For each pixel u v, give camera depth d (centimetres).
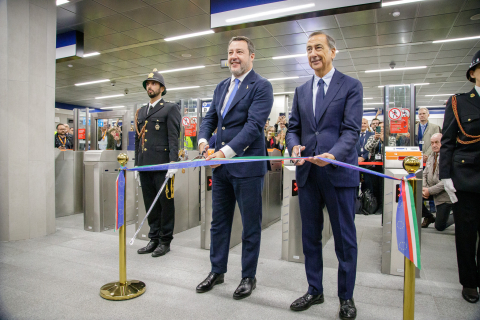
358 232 402
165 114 299
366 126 575
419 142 525
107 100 1772
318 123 181
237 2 416
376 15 644
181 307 186
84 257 282
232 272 249
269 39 800
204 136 226
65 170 500
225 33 767
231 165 204
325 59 180
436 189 396
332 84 182
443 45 823
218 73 1161
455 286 225
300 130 202
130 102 1831
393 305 192
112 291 201
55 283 221
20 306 186
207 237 316
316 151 179
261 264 271
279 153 491
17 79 342
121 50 900
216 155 184
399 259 249
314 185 184
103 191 390
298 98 199
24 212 344
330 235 381
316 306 188
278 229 422
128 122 444
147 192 303
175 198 394
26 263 265
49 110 370
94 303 191
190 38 804
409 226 139
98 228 385
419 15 643
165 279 231
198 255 293
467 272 201
